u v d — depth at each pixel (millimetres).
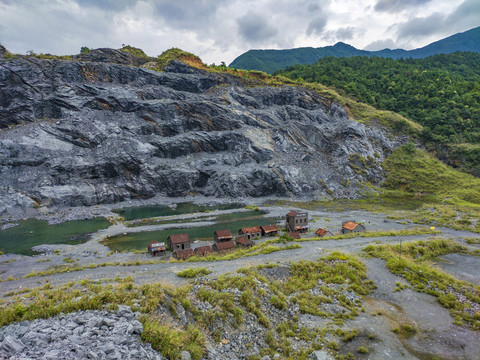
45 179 85625
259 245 41469
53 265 41094
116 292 15000
